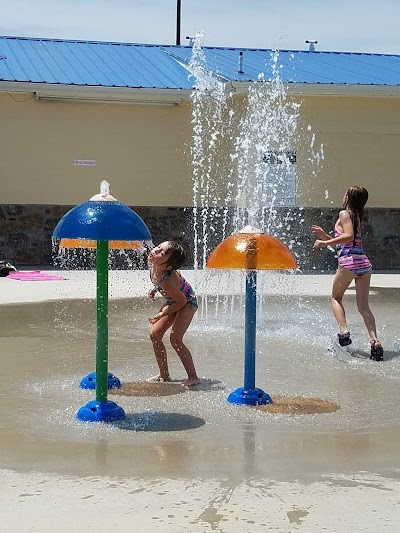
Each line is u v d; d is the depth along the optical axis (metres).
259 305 11.29
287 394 5.96
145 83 17.91
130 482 3.99
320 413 5.43
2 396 5.79
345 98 18.47
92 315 9.88
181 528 3.42
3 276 14.80
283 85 17.80
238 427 5.05
